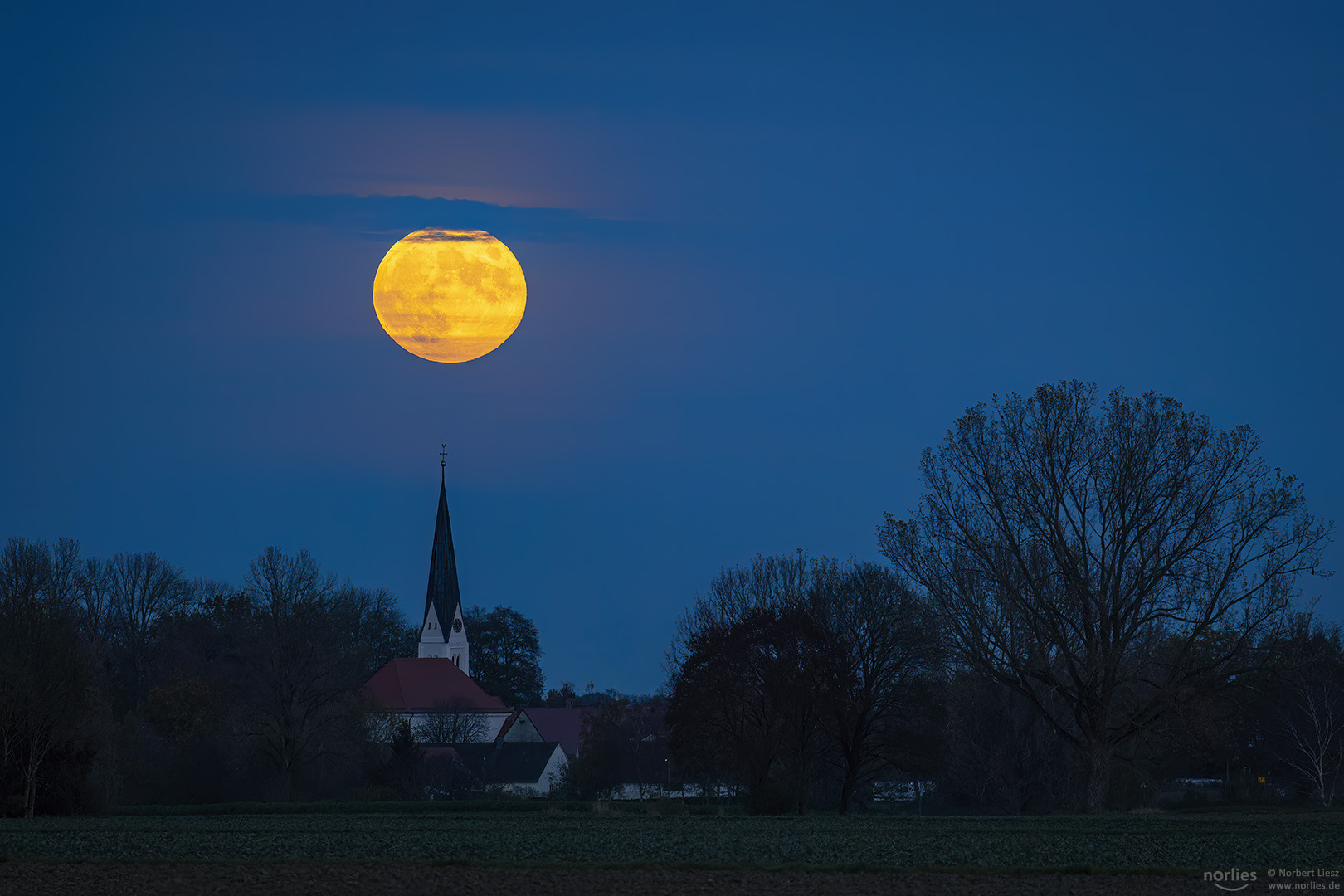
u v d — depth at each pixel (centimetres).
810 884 12025
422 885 11994
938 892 11512
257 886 12031
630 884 12056
